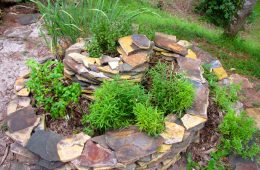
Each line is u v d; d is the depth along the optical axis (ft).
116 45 11.52
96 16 12.84
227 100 11.68
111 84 9.63
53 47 13.07
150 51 11.51
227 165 10.47
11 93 12.33
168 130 9.57
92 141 9.30
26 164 9.78
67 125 10.18
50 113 10.26
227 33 18.74
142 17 19.11
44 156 8.97
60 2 14.23
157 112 9.73
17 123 9.78
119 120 9.52
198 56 13.92
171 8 28.19
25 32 15.81
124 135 9.32
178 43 13.74
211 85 12.09
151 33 12.73
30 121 9.85
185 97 9.93
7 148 10.43
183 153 10.61
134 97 9.65
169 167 10.28
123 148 9.03
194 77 11.44
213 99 11.76
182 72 11.25
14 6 17.72
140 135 9.31
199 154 10.69
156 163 9.55
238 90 13.05
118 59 10.90
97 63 10.75
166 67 11.48
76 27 12.37
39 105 10.50
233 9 26.25
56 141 9.30
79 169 8.80
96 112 9.32
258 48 18.80
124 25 12.05
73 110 10.46
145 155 8.93
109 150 9.04
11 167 9.82
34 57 14.14
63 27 12.76
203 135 11.06
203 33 18.88
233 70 15.84
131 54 11.02
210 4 27.32
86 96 10.74
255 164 10.53
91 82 10.59
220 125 10.89
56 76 10.53
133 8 23.65
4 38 15.34
